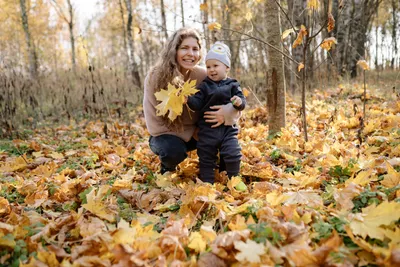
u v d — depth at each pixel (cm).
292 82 796
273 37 375
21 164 366
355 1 1148
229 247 150
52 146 482
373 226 158
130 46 1324
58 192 252
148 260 146
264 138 398
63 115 793
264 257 143
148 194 242
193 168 285
